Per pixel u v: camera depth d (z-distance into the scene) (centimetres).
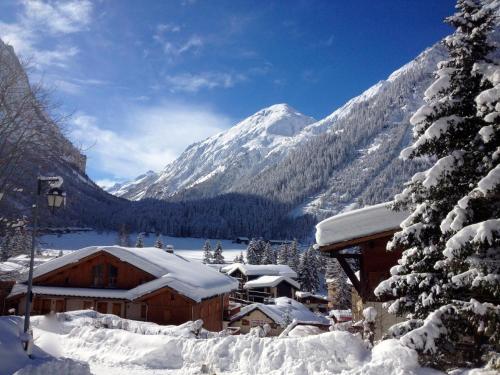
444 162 1079
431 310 1120
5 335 1117
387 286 1181
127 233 14162
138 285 3167
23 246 2042
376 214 1650
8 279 2397
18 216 1795
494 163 1022
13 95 1708
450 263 1002
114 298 3053
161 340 1512
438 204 1139
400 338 1045
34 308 3177
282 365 1170
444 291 1089
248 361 1250
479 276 938
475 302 984
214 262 11819
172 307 2995
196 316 3080
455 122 1102
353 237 1628
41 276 3247
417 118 1168
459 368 1039
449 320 1045
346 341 1152
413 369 965
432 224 1152
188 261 4253
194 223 19300
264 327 1628
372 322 1271
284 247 10988
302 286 9325
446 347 1041
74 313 2408
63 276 3269
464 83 1146
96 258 3259
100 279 3244
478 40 1135
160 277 3109
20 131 1720
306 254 9444
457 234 938
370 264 1667
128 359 1456
